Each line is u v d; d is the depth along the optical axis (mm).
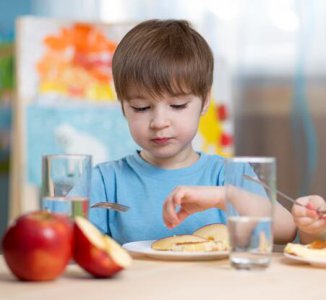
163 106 1442
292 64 3127
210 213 1516
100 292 852
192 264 1065
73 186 1063
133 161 1612
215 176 1594
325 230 1222
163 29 1507
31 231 906
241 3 3209
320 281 938
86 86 2980
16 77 2920
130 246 1180
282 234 1348
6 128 3568
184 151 1601
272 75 3168
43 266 903
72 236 940
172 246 1132
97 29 3008
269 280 938
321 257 1058
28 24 2934
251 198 997
